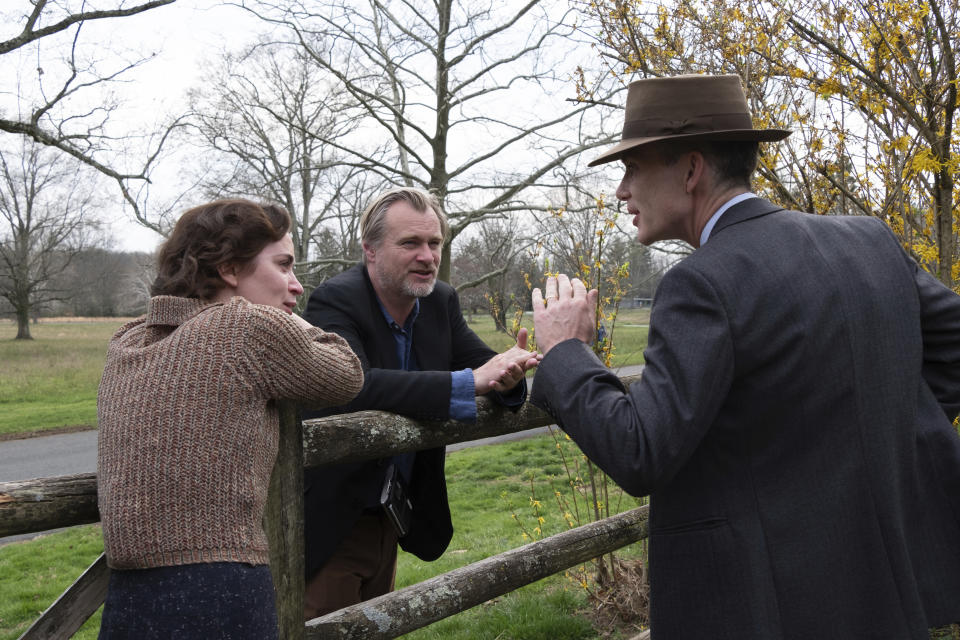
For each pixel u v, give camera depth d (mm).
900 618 1342
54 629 1472
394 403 1890
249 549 1332
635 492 1297
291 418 1573
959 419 2984
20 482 1365
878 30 3213
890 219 3664
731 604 1342
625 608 4207
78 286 54062
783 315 1325
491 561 2225
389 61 16406
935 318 1523
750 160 1518
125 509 1274
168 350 1370
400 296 2295
